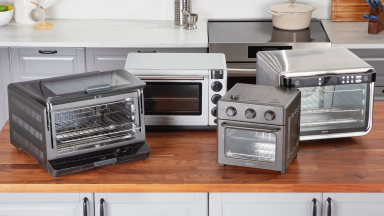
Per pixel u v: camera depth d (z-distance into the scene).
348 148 2.20
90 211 1.98
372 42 3.70
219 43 3.72
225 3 4.41
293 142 2.01
